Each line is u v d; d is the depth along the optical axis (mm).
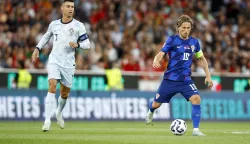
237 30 99812
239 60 91000
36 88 66688
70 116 66750
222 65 89062
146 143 31703
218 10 103812
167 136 38000
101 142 32062
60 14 89000
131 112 69625
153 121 69688
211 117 72562
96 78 69562
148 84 72562
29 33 83250
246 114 74500
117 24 91500
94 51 83438
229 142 33062
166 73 41000
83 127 52688
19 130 44844
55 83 42156
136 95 70188
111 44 86000
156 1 97875
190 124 61906
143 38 89625
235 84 75500
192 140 34031
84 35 43000
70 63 43031
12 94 65000
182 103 71750
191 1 101375
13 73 66500
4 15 84438
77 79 68750
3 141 32000
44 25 86562
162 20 94812
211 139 35125
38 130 44938
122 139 34531
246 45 96688
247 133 43844
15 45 80188
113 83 70250
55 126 52594
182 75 40375
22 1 87938
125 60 81625
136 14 94250
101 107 68312
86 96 67812
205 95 72750
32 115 65562
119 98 69375
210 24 98500
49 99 41656
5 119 64312
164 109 70500
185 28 39875
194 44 40531
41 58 79938
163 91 41156
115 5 95125
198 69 85062
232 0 105000
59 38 42719
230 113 73625
